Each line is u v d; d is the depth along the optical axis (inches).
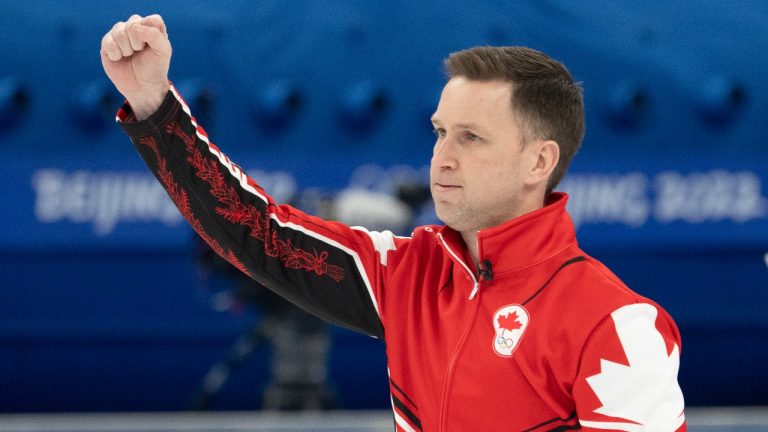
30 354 623.2
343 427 416.8
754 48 641.6
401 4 648.4
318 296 201.5
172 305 620.4
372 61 642.2
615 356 167.5
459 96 184.4
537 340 174.2
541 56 191.6
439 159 185.2
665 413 165.0
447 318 186.4
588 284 176.1
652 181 616.4
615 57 638.5
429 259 198.5
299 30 645.9
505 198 185.9
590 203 613.9
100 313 618.8
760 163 620.1
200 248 489.7
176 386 627.2
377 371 623.5
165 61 181.5
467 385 178.7
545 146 188.2
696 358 634.2
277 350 503.8
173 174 190.4
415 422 191.6
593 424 168.1
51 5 645.9
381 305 197.8
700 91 635.5
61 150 628.4
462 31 642.8
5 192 613.6
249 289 488.4
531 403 175.6
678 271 620.7
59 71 636.1
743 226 616.1
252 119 634.2
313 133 634.2
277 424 422.0
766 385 637.3
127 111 191.0
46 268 618.2
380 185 617.6
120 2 646.5
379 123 635.5
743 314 621.6
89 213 613.0
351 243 203.8
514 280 181.5
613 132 633.0
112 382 626.2
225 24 641.6
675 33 644.1
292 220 203.2
